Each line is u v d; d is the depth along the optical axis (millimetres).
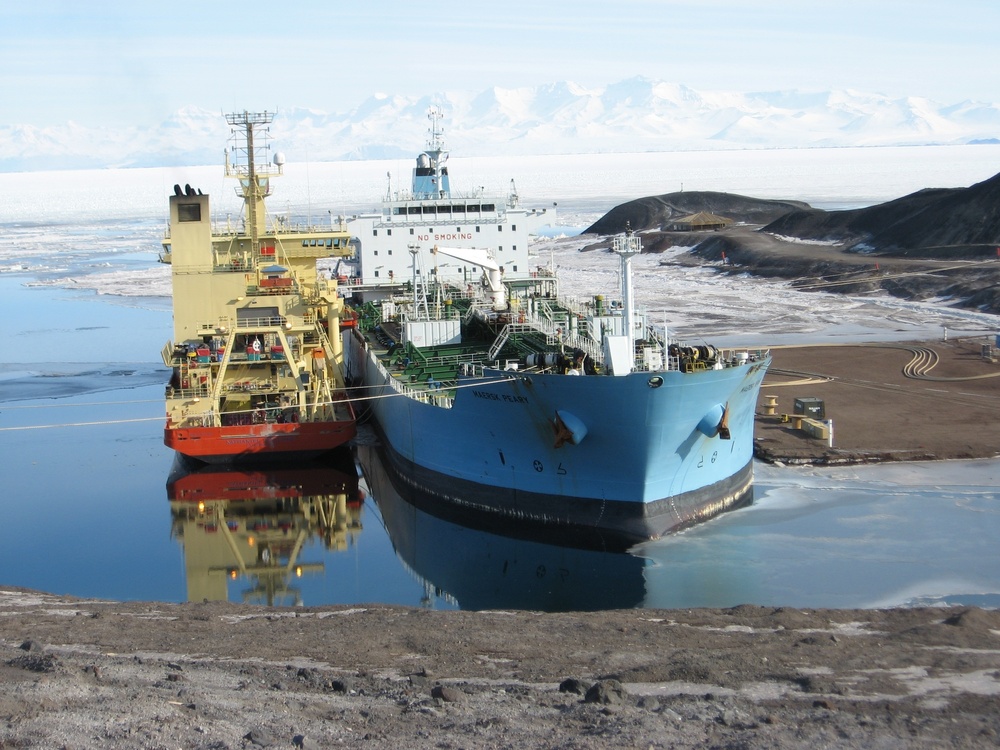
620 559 35031
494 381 37188
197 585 34188
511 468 38906
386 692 20109
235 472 47250
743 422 39812
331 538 39438
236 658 22703
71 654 22094
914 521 36250
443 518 41938
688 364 38531
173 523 40531
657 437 35219
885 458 43188
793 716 18766
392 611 27797
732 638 24141
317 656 22938
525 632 24969
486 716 18719
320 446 47438
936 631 24172
